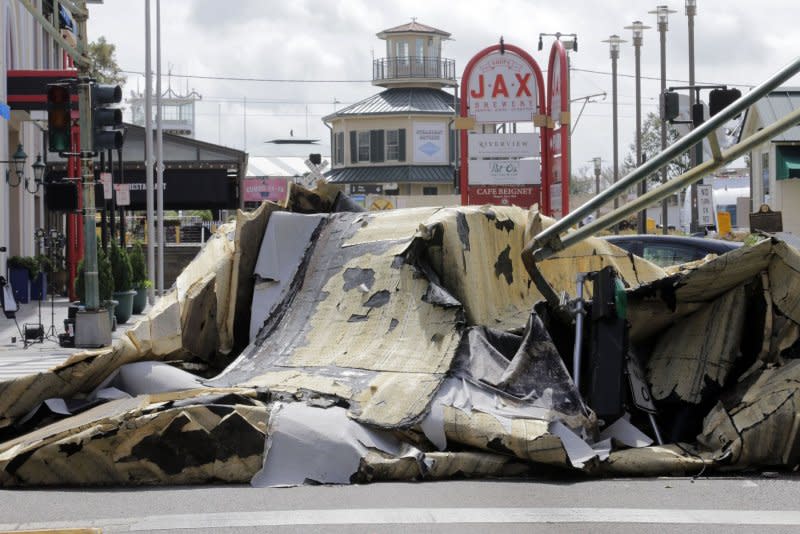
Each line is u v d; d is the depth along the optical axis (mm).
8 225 47688
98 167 47062
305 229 15734
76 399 13680
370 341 13484
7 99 42812
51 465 11625
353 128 102375
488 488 11070
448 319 13188
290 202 16672
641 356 13898
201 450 11547
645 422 12984
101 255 33031
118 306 36000
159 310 14789
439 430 11758
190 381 13617
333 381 12781
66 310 44000
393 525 9641
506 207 15906
